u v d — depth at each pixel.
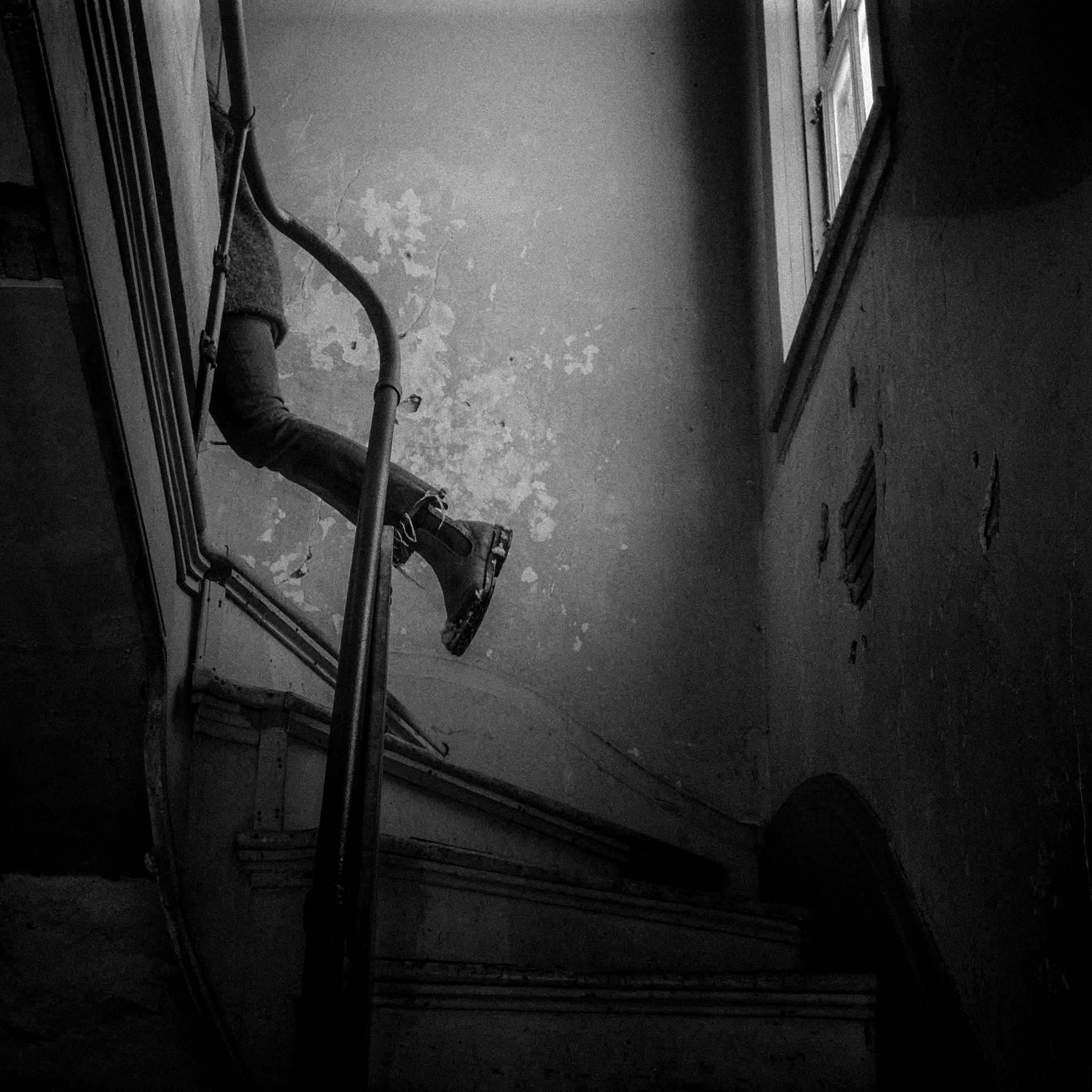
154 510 1.96
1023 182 1.76
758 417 4.14
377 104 4.48
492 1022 2.15
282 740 2.39
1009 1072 1.72
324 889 1.39
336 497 2.72
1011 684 1.77
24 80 1.36
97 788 2.11
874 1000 2.19
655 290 4.31
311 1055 1.27
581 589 3.96
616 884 2.45
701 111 4.56
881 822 2.50
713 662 3.90
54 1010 2.22
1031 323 1.71
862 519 2.73
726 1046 2.15
